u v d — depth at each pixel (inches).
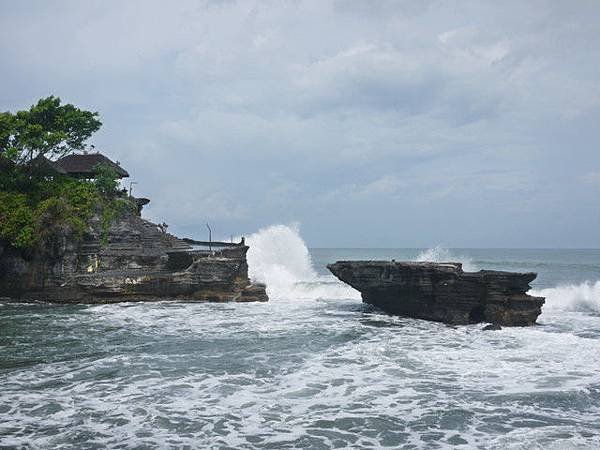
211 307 1690.5
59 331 1280.8
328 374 906.7
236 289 1850.4
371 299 1674.5
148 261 1991.9
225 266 1823.3
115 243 2111.2
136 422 693.9
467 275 1357.0
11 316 1507.1
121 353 1053.8
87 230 1955.0
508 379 879.1
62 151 2341.3
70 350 1077.8
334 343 1146.7
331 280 2336.4
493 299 1373.0
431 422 698.2
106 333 1257.4
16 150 2084.2
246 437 652.1
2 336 1221.1
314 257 5743.1
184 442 636.7
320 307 1694.1
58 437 647.1
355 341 1167.0
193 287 1813.5
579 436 650.2
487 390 822.5
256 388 831.7
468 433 663.1
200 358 1014.4
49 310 1626.5
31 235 1856.5
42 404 756.6
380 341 1166.3
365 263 1541.6
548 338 1192.8
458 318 1376.7
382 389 826.8
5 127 2155.5
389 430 673.0
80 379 875.4
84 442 633.6
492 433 662.5
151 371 922.7
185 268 1919.3
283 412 731.4
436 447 623.8
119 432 662.5
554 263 3973.9
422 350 1079.0
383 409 743.1
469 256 6087.6
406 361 992.2
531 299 1359.5
